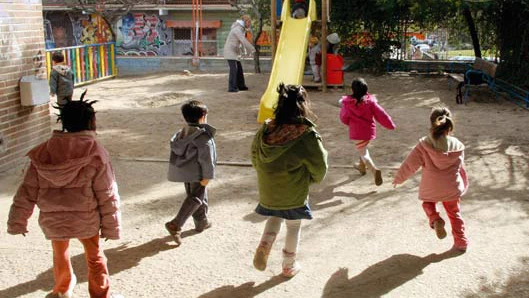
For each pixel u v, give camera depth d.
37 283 4.49
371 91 15.44
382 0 17.05
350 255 4.99
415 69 19.59
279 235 5.45
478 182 7.10
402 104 13.30
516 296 4.23
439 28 20.17
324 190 6.80
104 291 3.96
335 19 18.98
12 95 7.66
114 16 24.92
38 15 8.18
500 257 4.91
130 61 20.62
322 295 4.29
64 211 3.72
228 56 14.61
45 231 3.76
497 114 12.00
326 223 5.74
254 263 4.34
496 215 5.92
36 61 8.16
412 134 9.87
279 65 12.47
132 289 4.39
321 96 14.07
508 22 16.28
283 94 4.24
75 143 3.74
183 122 10.86
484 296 4.24
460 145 4.96
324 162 4.20
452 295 4.26
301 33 13.25
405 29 19.78
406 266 4.75
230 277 4.59
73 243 5.26
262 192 4.32
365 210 6.11
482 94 14.72
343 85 15.20
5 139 7.54
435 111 4.93
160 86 16.11
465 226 5.61
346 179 7.23
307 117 4.25
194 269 4.73
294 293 4.32
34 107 8.20
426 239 5.32
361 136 6.76
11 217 3.73
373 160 8.16
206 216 5.56
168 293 4.33
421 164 4.95
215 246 5.20
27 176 3.78
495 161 8.09
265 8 20.16
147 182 7.14
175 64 20.70
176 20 30.75
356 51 19.56
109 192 3.81
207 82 16.91
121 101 13.43
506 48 16.36
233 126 10.53
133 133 9.93
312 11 14.41
